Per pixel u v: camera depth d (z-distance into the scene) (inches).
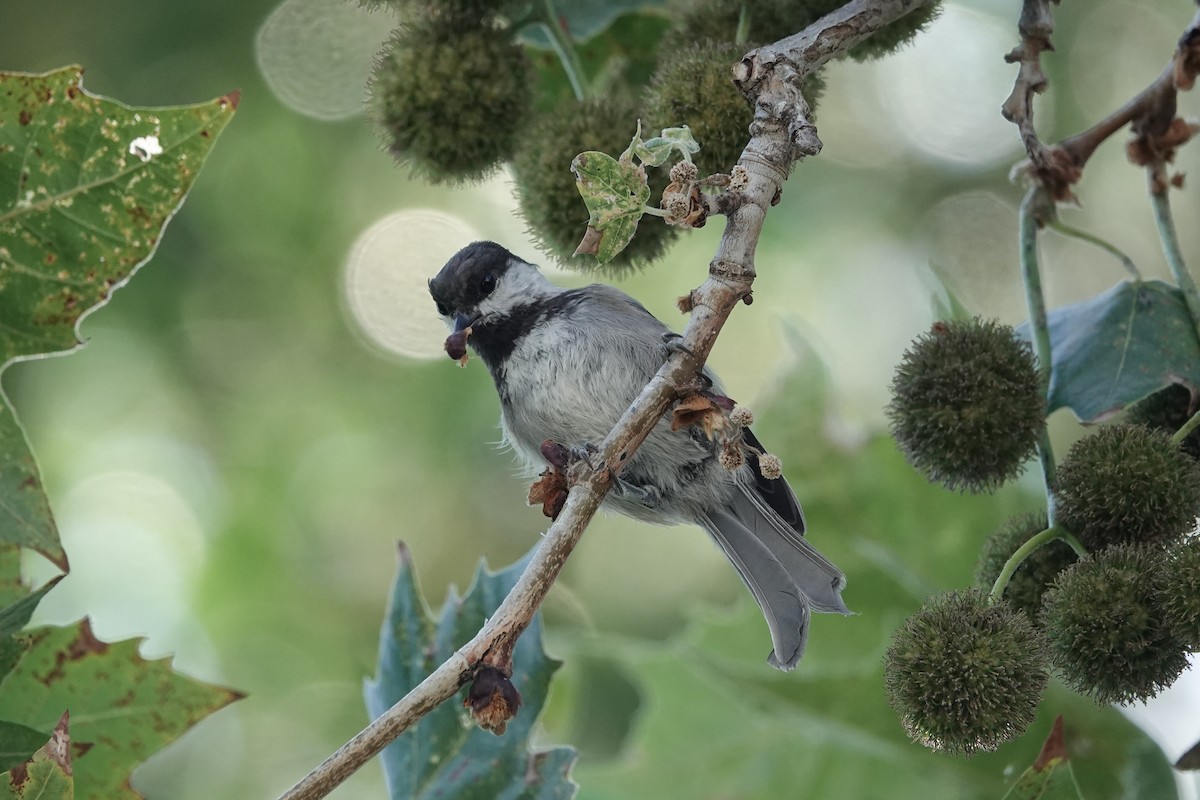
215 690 190.9
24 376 489.1
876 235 519.2
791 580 267.0
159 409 498.3
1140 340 225.0
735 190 179.2
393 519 508.1
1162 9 511.2
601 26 291.7
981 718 187.2
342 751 148.2
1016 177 243.8
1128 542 206.7
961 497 285.6
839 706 245.6
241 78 497.7
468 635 213.8
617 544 531.2
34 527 183.2
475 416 514.3
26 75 179.8
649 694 290.8
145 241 185.9
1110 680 194.4
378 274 517.3
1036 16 228.1
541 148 261.4
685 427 171.5
